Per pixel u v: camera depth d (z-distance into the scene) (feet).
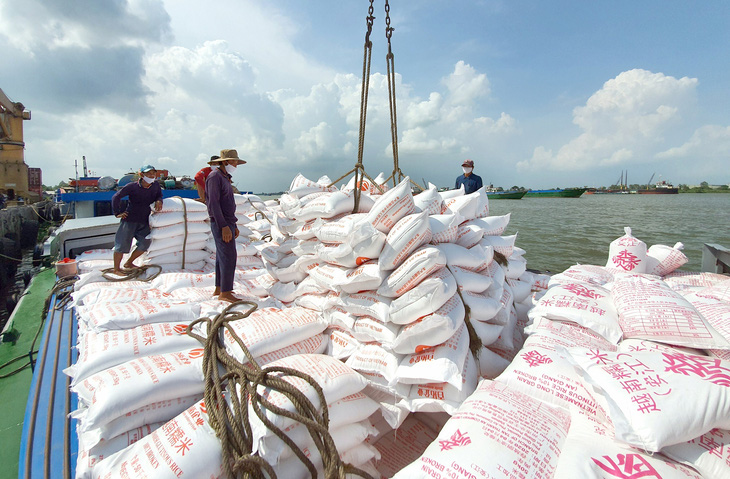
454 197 10.76
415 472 4.54
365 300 7.45
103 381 5.64
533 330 7.44
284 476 5.04
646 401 4.45
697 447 4.34
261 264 16.10
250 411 5.37
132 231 14.20
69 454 5.75
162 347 6.84
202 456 4.82
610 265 11.94
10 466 6.05
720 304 7.28
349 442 5.82
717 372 4.62
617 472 4.16
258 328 7.18
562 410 5.43
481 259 8.22
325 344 8.20
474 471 4.32
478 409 5.26
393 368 6.68
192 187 36.78
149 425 5.66
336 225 8.74
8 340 11.44
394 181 11.21
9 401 8.07
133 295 10.21
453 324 6.43
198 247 15.85
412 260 6.82
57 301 12.82
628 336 6.63
